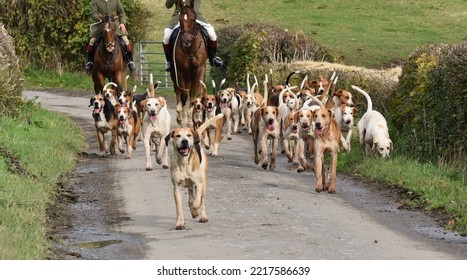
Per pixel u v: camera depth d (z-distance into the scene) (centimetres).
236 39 2717
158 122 1469
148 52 3659
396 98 1697
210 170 1466
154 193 1255
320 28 4325
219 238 979
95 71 1939
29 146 1477
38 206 1088
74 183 1335
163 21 4400
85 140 1847
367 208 1170
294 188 1313
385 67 3438
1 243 855
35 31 3497
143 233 1012
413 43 3947
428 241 977
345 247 938
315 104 1625
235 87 2342
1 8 3512
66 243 963
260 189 1293
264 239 973
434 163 1440
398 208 1166
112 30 1909
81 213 1127
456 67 1396
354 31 4247
